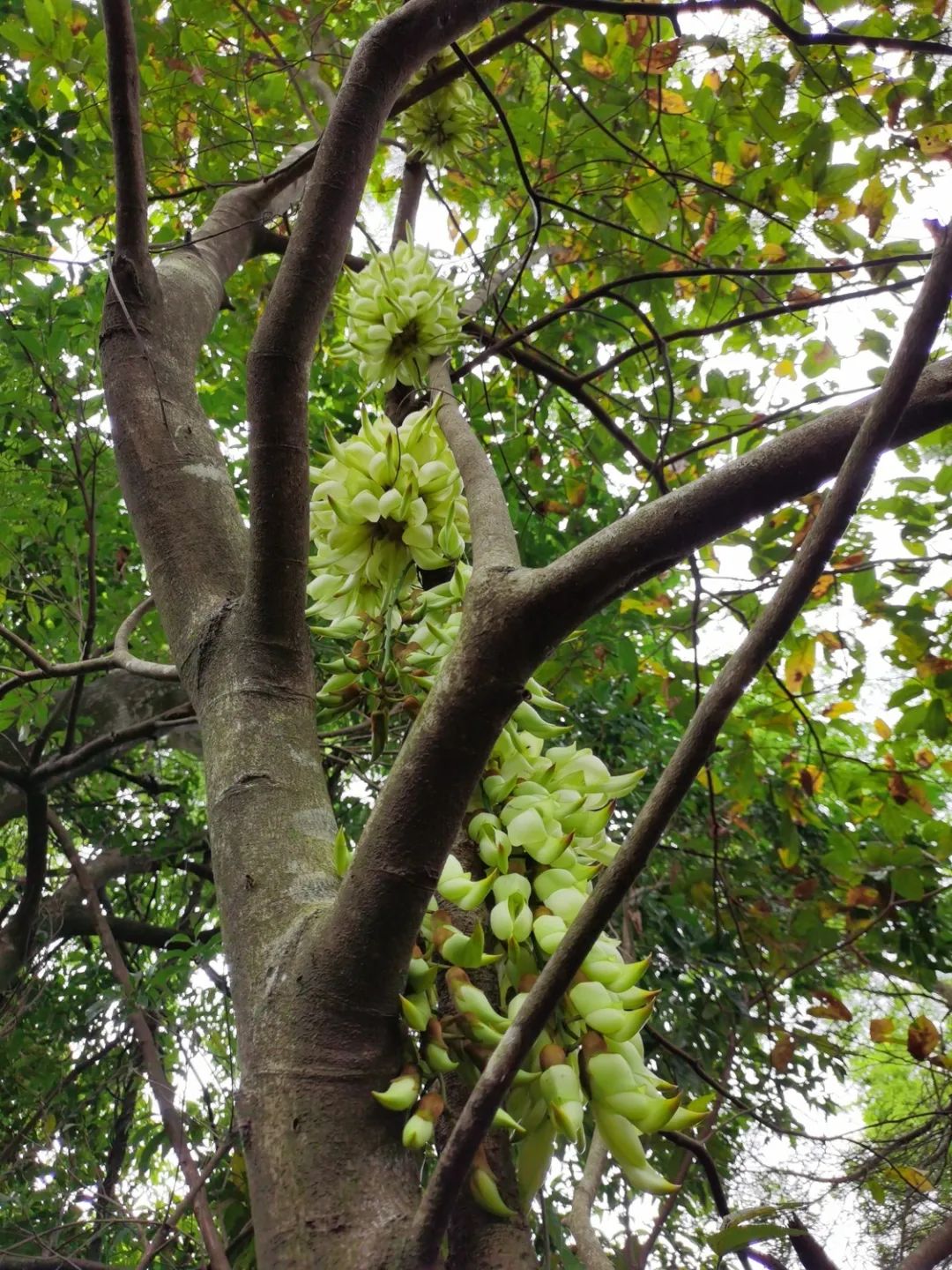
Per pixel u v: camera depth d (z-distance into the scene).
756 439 4.12
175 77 3.85
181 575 1.65
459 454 1.57
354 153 1.42
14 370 4.14
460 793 1.08
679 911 4.62
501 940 1.25
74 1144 4.48
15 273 3.97
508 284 4.20
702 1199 3.89
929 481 3.65
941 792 3.91
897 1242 1.71
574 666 4.23
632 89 3.54
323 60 3.59
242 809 1.33
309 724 1.45
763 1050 5.18
